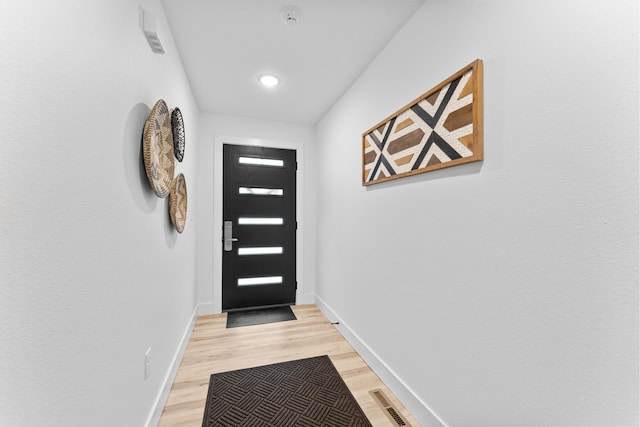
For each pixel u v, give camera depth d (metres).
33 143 0.56
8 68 0.50
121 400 0.96
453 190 1.18
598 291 0.70
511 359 0.93
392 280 1.64
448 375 1.21
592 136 0.71
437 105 1.25
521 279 0.89
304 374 1.79
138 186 1.12
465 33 1.12
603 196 0.69
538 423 0.84
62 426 0.64
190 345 2.18
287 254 3.19
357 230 2.12
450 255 1.20
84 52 0.73
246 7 1.43
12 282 0.51
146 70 1.20
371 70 1.93
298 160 3.21
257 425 1.36
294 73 2.10
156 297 1.35
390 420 1.40
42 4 0.58
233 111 2.84
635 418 0.64
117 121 0.93
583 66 0.73
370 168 1.88
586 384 0.73
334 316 2.59
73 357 0.69
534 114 0.85
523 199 0.89
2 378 0.49
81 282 0.72
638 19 0.64
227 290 2.97
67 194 0.67
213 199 2.87
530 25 0.87
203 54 1.85
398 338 1.58
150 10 1.24
